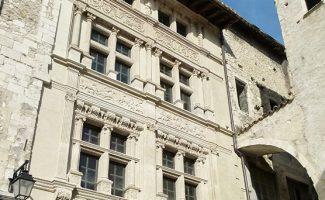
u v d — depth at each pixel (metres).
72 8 16.88
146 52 18.78
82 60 16.12
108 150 14.99
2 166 11.68
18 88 13.24
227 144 19.69
